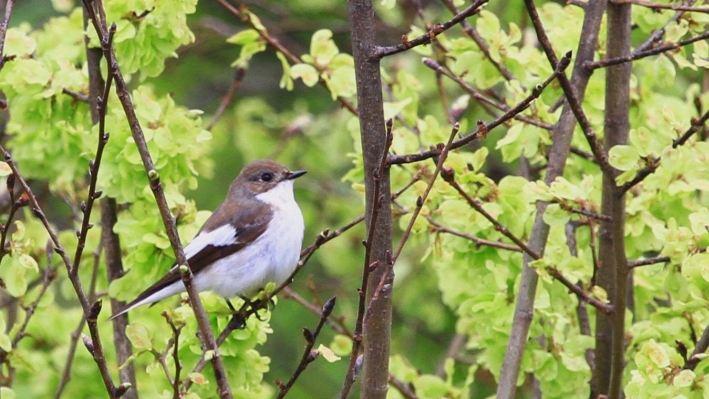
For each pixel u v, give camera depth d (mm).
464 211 10234
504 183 10367
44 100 11273
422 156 8359
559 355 10609
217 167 20141
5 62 11062
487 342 10945
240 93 21750
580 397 10523
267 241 12477
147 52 10492
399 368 12375
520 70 11297
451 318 18172
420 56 16641
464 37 12062
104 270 12688
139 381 13320
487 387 17438
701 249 9297
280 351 19109
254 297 12680
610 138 10547
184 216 10945
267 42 12289
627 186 8898
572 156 12336
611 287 10883
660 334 10312
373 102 8422
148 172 7859
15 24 17516
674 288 9617
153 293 10672
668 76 10531
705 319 10109
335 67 12094
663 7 9359
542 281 10359
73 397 13070
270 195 13023
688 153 9375
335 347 12328
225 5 12250
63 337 13531
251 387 10367
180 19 10359
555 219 9328
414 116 12352
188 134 10680
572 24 11883
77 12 12594
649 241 10516
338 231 9477
